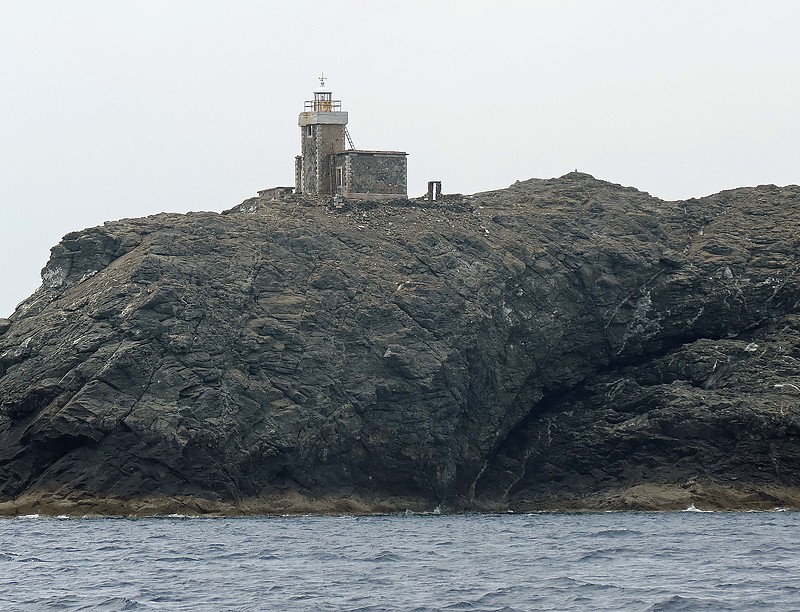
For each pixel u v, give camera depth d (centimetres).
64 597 11681
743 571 13425
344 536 18588
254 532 19275
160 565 14362
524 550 16100
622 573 13362
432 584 12562
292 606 11156
